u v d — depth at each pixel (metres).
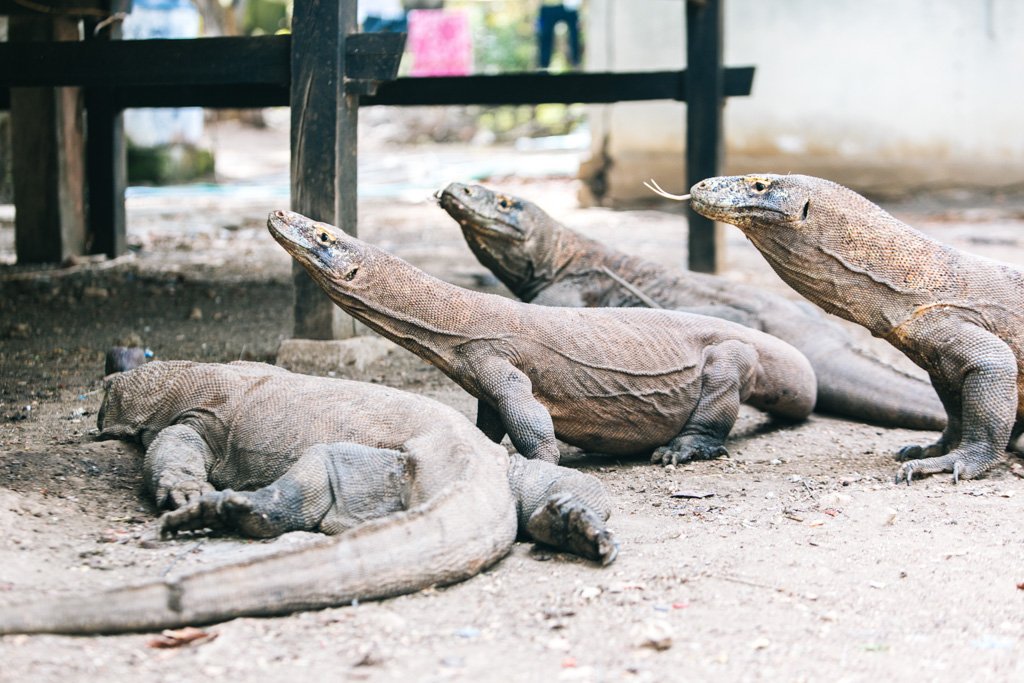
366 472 4.80
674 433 6.48
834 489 5.67
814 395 7.17
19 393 7.45
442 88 12.26
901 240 6.00
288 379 5.53
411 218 19.47
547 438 5.77
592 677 3.54
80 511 5.09
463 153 35.03
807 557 4.59
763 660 3.67
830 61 21.58
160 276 12.27
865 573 4.43
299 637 3.78
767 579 4.34
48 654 3.53
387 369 8.33
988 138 21.34
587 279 8.85
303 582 3.93
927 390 7.29
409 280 5.99
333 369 8.09
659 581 4.32
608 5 20.98
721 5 11.88
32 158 12.69
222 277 12.45
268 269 13.15
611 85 12.09
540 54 30.94
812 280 6.06
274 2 37.12
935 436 7.08
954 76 21.28
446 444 4.81
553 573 4.43
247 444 5.34
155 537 4.69
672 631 3.88
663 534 4.91
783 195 5.92
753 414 7.65
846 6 21.39
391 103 12.34
